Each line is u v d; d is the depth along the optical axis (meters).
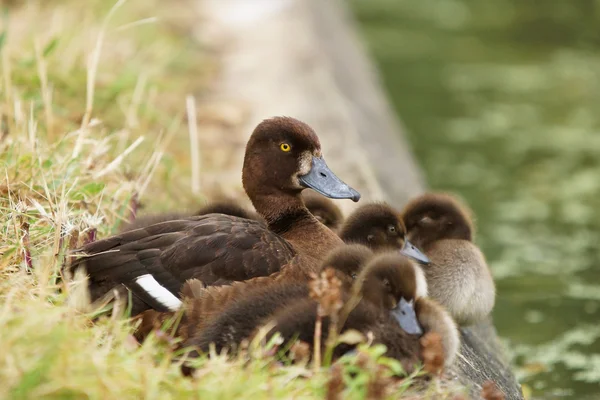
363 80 22.59
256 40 22.47
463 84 26.31
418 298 9.05
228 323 8.54
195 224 9.48
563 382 11.76
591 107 24.73
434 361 7.95
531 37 31.14
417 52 29.50
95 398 7.14
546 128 23.12
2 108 12.60
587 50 29.83
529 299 14.35
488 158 21.05
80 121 13.40
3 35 13.15
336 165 15.30
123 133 12.94
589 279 15.16
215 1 25.84
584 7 34.03
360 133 17.92
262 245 9.36
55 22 15.55
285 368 7.79
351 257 9.36
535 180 19.83
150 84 16.92
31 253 9.52
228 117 17.05
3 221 9.83
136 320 8.99
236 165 15.26
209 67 20.36
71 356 7.36
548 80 26.84
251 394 7.49
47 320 7.62
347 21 29.34
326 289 7.80
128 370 7.52
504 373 10.86
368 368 7.52
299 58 21.06
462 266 11.24
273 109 17.81
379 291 8.80
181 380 7.62
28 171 10.69
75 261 9.24
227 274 9.15
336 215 12.35
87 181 11.32
